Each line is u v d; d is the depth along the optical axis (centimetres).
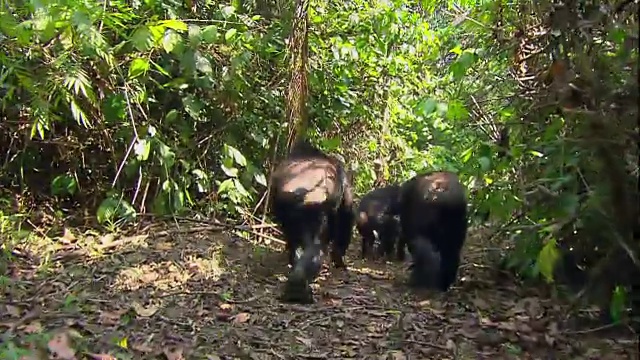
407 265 695
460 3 713
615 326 461
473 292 580
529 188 485
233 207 755
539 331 469
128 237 680
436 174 625
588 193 356
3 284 524
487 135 550
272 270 618
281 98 802
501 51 503
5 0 613
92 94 650
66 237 673
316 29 841
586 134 359
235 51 742
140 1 694
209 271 591
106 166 773
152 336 437
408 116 998
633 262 366
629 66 358
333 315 502
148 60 661
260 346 435
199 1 770
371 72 918
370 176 955
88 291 529
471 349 439
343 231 636
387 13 857
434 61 882
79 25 580
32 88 637
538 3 448
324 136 904
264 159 810
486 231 739
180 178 741
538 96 456
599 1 395
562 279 490
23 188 744
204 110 772
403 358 420
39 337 412
